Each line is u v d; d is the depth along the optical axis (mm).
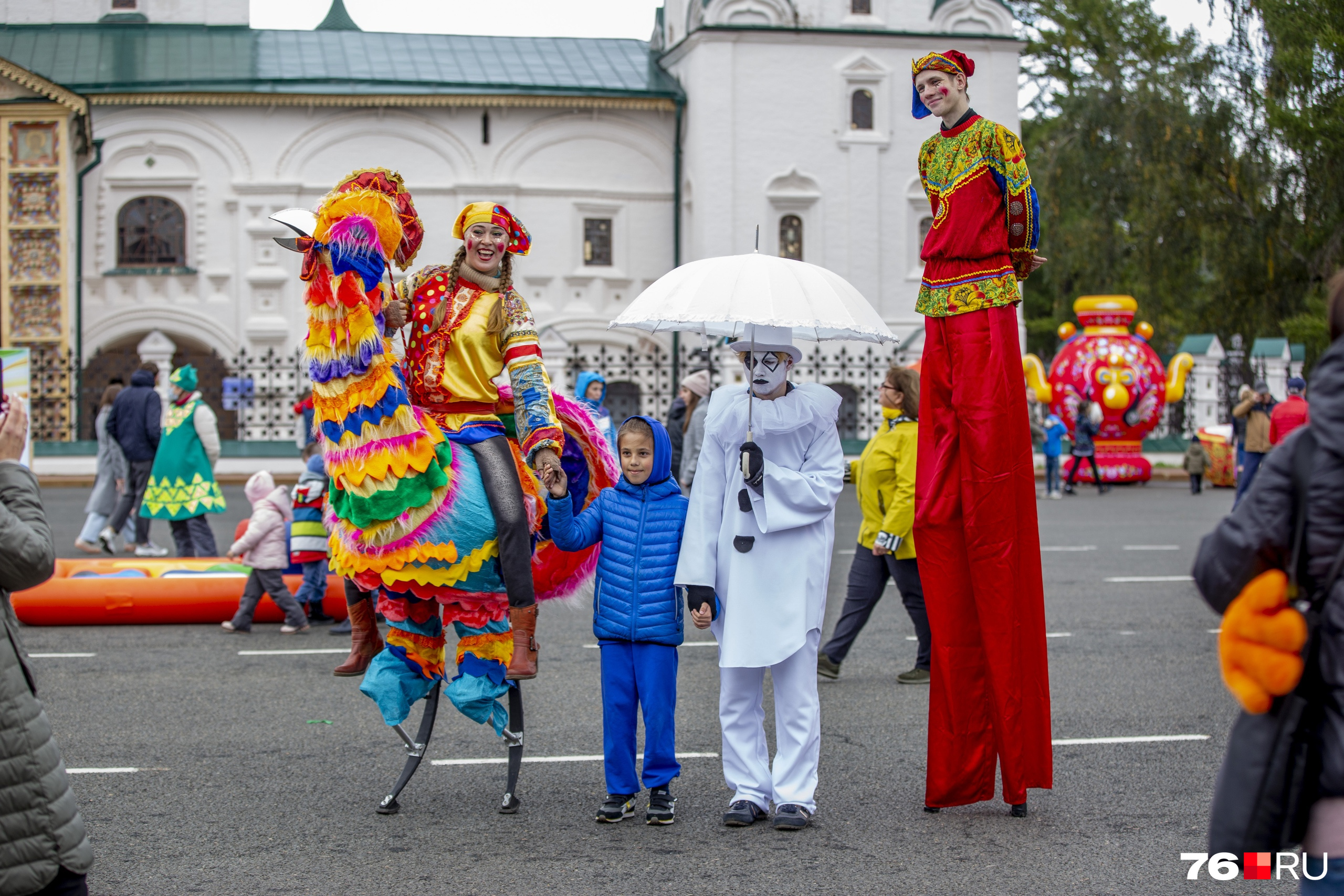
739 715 5797
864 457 8766
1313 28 27953
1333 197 28938
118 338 33125
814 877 5109
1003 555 5801
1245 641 3289
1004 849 5449
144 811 5953
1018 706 5836
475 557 5633
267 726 7543
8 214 32000
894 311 33812
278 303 33375
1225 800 3326
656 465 5809
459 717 7828
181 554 13383
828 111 33438
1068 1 42781
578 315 34469
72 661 9352
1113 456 27609
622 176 34781
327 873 5141
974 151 5824
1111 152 33938
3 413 3891
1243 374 32094
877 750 7094
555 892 4938
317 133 33500
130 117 33031
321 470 10484
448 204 34125
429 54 35781
